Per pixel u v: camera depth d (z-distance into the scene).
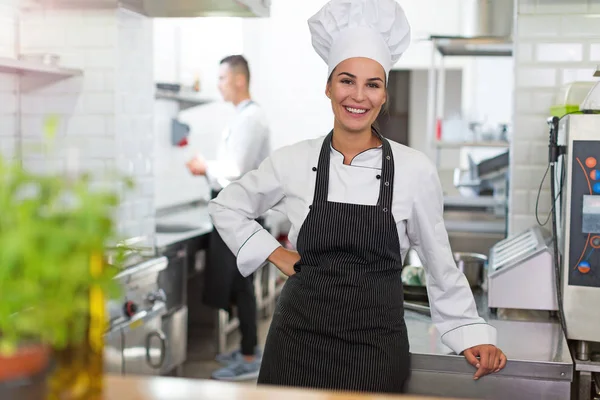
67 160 0.94
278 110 7.68
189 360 4.71
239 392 1.08
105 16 3.22
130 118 3.41
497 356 1.97
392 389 1.95
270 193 2.15
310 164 2.06
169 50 5.41
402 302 2.02
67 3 3.23
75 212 0.87
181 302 3.98
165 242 3.79
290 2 7.52
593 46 2.93
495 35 4.20
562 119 2.39
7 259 0.81
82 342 0.97
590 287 2.25
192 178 5.71
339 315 1.94
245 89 4.62
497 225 4.13
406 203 1.98
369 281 1.95
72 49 3.25
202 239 4.37
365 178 2.00
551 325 2.37
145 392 1.08
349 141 2.01
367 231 1.95
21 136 3.28
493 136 4.88
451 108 7.84
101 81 3.24
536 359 1.98
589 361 2.20
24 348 0.86
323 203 1.99
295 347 1.98
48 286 0.86
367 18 2.02
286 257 2.15
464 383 2.02
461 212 4.37
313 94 7.60
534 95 2.99
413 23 7.58
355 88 1.97
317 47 2.17
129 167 3.40
